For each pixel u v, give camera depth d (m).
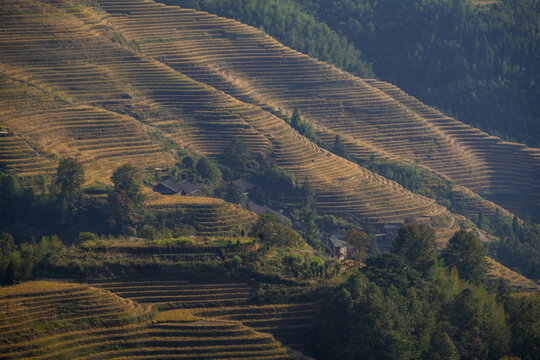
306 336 118.31
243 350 110.62
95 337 109.56
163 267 125.75
